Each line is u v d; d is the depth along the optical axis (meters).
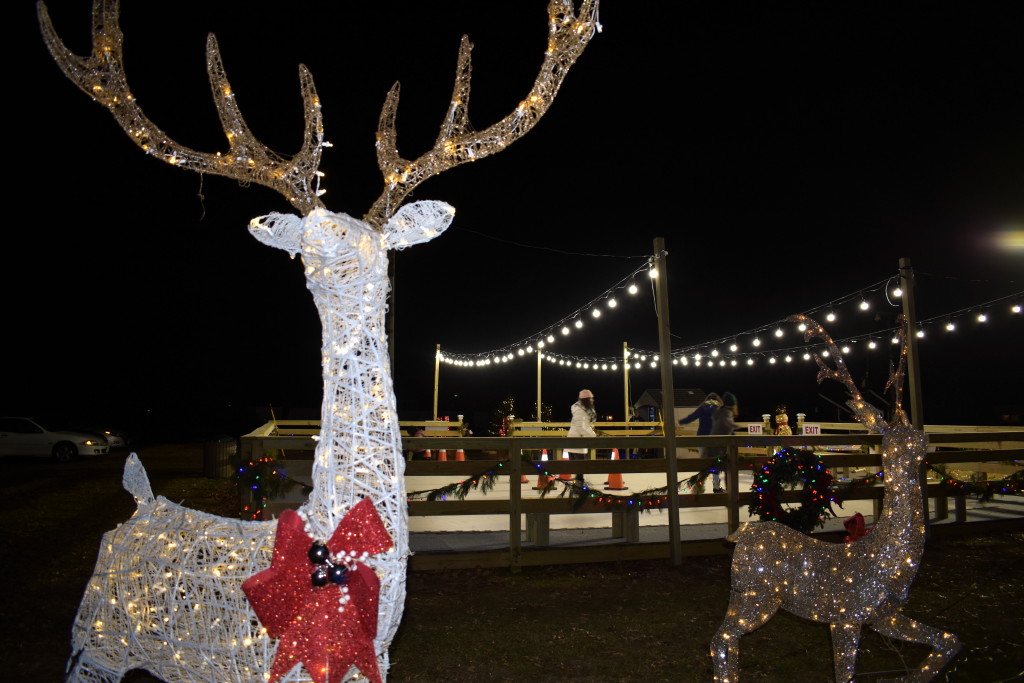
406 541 2.68
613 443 7.14
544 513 7.08
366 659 2.47
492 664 4.43
